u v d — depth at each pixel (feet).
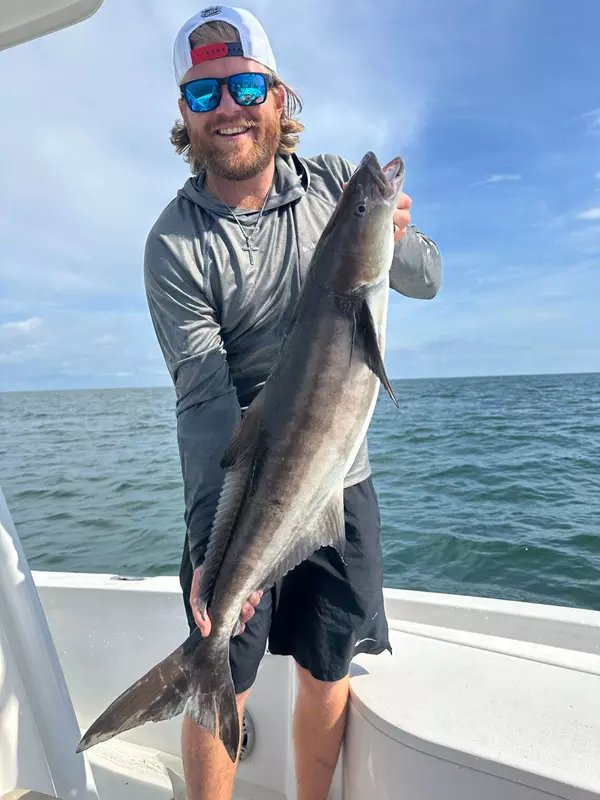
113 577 9.59
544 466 32.50
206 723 5.94
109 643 9.06
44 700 5.60
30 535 23.35
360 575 6.91
